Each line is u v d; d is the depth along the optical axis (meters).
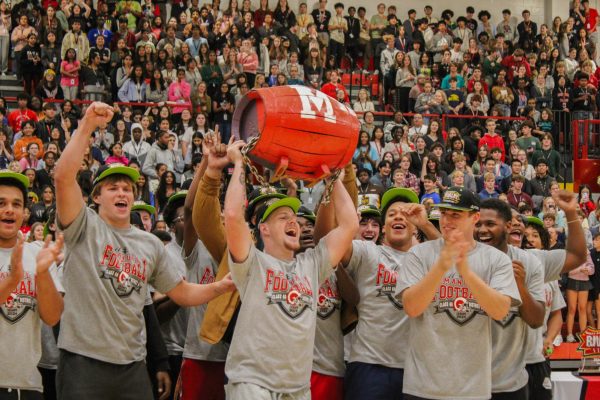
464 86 16.44
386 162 12.74
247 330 4.24
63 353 4.39
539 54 18.38
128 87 14.69
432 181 12.28
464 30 18.83
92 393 4.30
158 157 12.58
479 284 4.30
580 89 17.00
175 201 5.82
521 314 4.84
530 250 5.54
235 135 4.38
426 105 15.52
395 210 5.18
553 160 14.83
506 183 13.36
